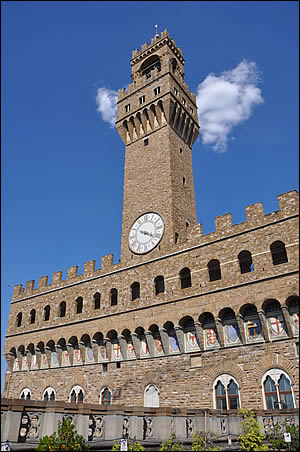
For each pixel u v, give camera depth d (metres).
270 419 28.84
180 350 40.47
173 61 65.12
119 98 63.56
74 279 54.25
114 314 46.81
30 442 22.36
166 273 44.06
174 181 51.66
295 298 34.91
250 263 44.19
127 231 51.84
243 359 36.44
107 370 46.28
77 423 24.17
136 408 26.80
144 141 57.59
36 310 57.84
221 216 41.91
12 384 57.06
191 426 28.17
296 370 33.22
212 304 38.91
